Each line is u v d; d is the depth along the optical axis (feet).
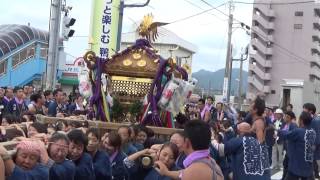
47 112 40.42
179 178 17.06
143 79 29.91
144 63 29.84
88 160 18.06
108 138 20.39
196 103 55.21
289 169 32.45
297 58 216.33
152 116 28.09
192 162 13.83
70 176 16.57
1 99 40.14
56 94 44.60
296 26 216.13
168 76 28.30
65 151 16.42
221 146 24.20
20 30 107.65
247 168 23.52
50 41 54.24
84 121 25.41
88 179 17.93
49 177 15.75
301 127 32.32
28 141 14.82
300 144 32.01
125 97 29.73
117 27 57.62
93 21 59.26
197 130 13.93
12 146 16.08
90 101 29.53
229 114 50.80
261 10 218.79
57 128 23.58
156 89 28.25
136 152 20.54
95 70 29.37
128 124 25.61
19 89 41.65
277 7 217.77
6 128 20.38
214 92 175.94
